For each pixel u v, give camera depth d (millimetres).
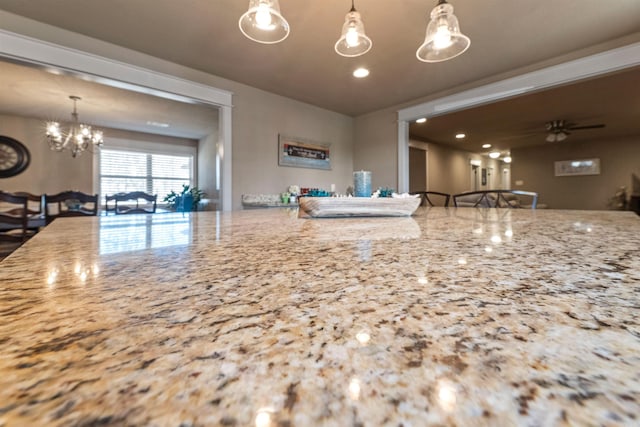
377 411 131
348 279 327
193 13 2004
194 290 292
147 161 5598
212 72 2912
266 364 171
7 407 129
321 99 3664
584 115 4652
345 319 228
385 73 2930
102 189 5137
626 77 3227
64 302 258
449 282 312
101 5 1924
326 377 158
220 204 3098
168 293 283
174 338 199
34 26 2082
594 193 6781
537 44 2402
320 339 199
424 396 141
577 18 2072
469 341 193
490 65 2754
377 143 4121
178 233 718
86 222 1034
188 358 176
